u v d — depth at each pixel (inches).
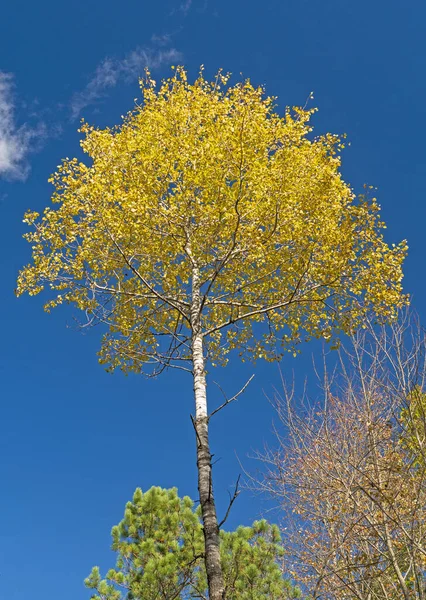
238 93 272.5
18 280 287.0
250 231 263.3
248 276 302.7
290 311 306.5
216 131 278.7
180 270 294.2
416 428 239.3
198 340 273.6
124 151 287.1
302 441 277.0
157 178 283.0
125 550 370.9
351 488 245.3
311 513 283.7
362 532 250.2
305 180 271.9
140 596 337.1
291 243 279.9
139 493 402.6
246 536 377.4
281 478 289.4
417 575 229.9
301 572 286.0
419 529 236.1
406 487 243.6
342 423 269.4
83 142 290.5
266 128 281.1
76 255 286.8
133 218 267.3
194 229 276.1
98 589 350.0
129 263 263.7
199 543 355.3
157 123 299.0
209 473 227.1
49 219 287.7
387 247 279.1
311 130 285.7
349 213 271.0
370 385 261.9
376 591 252.8
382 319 275.4
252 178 264.4
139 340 311.6
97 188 263.9
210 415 245.0
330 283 273.9
